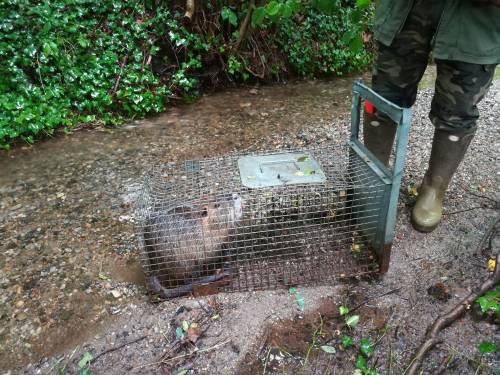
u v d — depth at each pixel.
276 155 2.51
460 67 2.08
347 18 6.05
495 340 1.87
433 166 2.41
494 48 1.99
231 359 1.86
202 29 5.15
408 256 2.34
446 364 1.79
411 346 1.88
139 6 4.79
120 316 2.11
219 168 2.60
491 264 2.23
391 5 2.20
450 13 2.01
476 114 2.23
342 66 6.26
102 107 4.45
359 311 2.05
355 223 2.47
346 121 4.32
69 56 4.32
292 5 3.19
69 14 4.48
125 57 4.68
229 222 2.20
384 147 2.51
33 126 3.97
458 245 2.39
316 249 2.40
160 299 2.18
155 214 2.19
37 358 1.93
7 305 2.21
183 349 1.92
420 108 4.46
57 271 2.43
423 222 2.44
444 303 2.05
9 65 4.02
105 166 3.59
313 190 2.33
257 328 1.99
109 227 2.80
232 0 5.19
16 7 4.16
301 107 4.82
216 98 5.18
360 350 1.87
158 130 4.29
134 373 1.83
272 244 2.26
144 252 2.16
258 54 5.59
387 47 2.27
